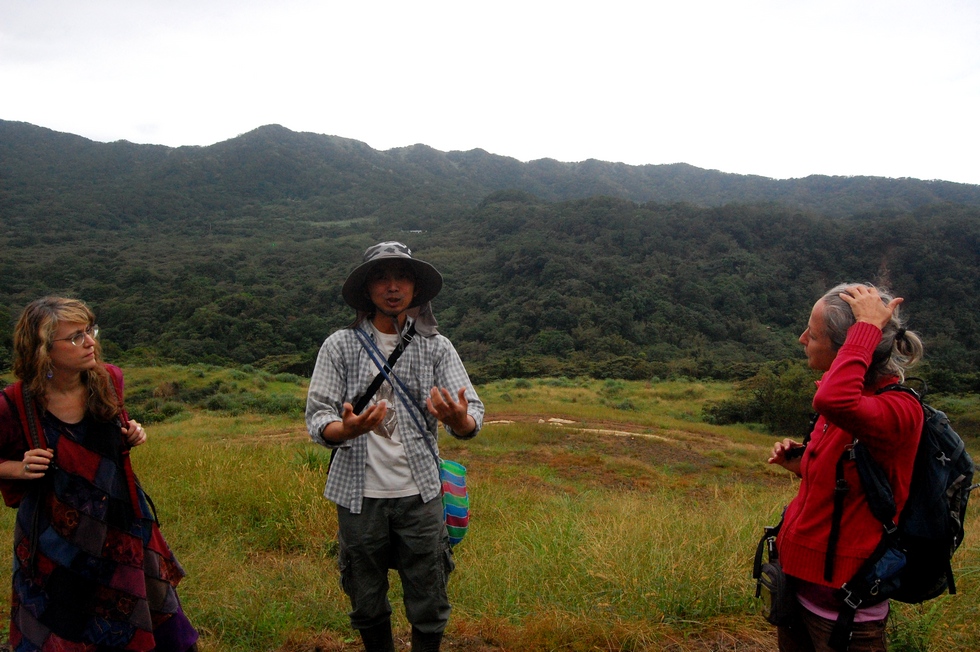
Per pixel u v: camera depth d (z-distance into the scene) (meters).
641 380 42.28
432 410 2.39
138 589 2.35
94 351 2.37
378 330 2.74
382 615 2.64
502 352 56.25
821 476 2.02
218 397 27.95
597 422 21.70
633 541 4.33
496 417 21.89
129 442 2.46
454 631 3.39
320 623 3.65
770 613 2.14
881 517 1.90
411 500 2.57
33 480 2.29
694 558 3.89
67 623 2.25
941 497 1.89
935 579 1.93
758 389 27.42
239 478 7.18
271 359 47.09
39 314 2.27
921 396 1.98
